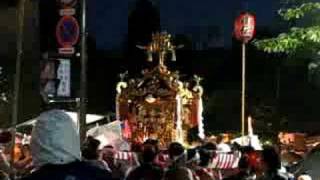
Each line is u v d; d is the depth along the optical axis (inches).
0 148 591.8
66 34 592.1
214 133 1316.4
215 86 1365.7
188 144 951.6
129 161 594.9
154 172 407.8
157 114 969.5
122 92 986.1
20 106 1091.3
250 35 879.1
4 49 1125.7
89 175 175.0
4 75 1103.0
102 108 1364.4
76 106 641.6
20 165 519.5
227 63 1365.7
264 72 1322.6
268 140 1176.8
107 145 681.0
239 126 1325.0
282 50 1005.8
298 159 518.3
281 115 1306.6
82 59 586.6
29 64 1130.7
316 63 1138.7
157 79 975.0
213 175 622.2
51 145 175.0
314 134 1202.0
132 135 973.2
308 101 1296.8
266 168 352.5
